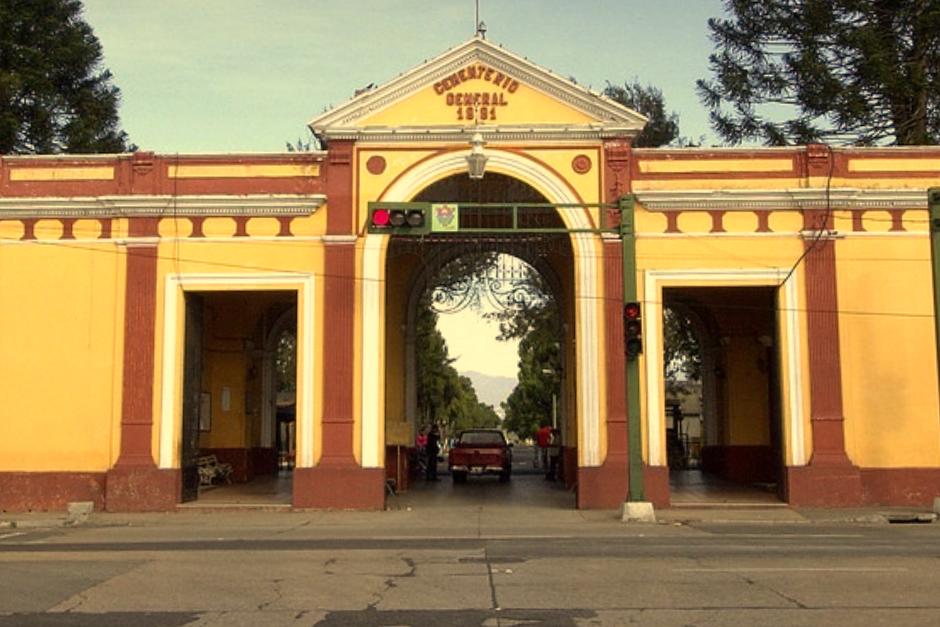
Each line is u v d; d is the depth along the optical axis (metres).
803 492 22.75
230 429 31.30
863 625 8.66
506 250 30.02
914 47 36.91
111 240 23.88
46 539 16.83
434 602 9.83
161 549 14.38
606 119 23.80
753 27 38.88
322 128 23.92
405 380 31.69
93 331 23.67
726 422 31.20
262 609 9.54
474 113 24.03
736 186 23.70
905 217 23.47
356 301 23.55
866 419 23.05
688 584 10.66
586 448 23.03
